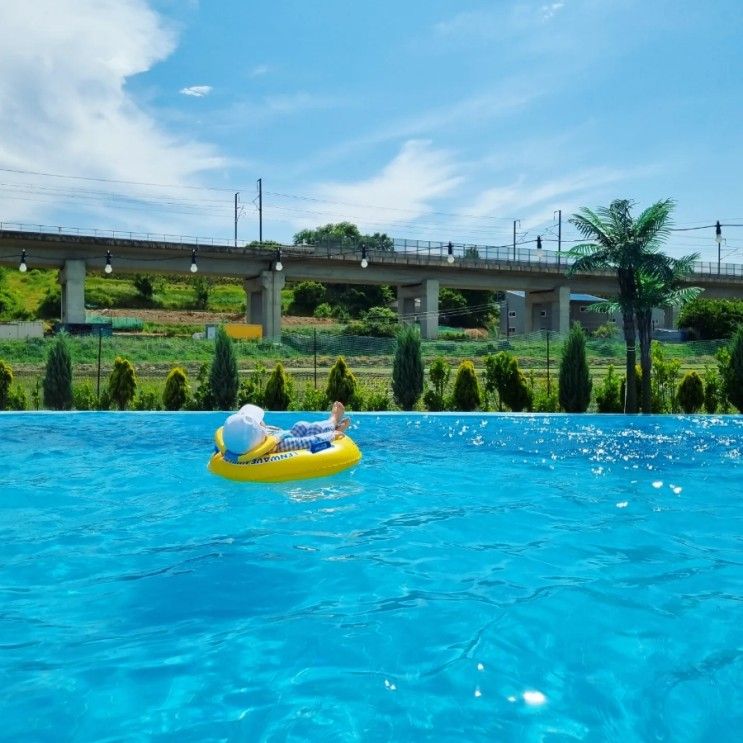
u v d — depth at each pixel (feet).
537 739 9.85
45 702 10.77
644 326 59.36
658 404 60.85
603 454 35.99
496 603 15.11
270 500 24.95
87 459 33.60
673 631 13.65
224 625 13.82
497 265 180.55
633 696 11.11
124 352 116.57
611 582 16.57
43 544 19.56
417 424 49.42
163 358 116.16
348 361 117.60
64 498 25.25
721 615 14.49
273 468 28.02
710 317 197.88
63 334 59.72
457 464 32.83
